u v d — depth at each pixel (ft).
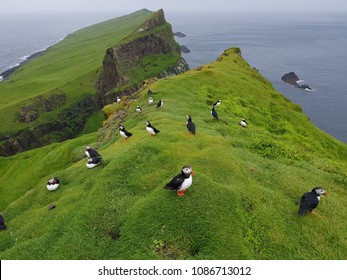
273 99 202.18
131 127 115.75
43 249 52.80
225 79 193.98
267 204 58.80
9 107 376.48
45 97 397.60
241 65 261.65
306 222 56.90
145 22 551.59
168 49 558.56
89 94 428.56
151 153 71.26
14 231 65.51
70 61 603.26
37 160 180.75
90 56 609.42
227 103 155.33
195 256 45.96
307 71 569.64
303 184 71.61
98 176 70.33
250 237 50.19
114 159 71.72
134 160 69.15
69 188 74.64
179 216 50.47
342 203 69.87
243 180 64.59
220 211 51.93
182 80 173.17
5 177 179.11
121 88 437.58
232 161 70.03
